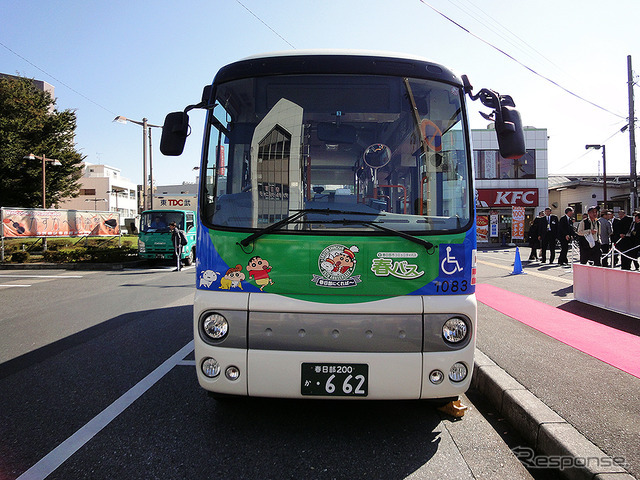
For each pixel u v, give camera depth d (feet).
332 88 10.94
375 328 9.27
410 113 10.94
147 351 17.42
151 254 55.42
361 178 10.63
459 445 10.01
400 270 9.53
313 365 9.26
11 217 56.13
